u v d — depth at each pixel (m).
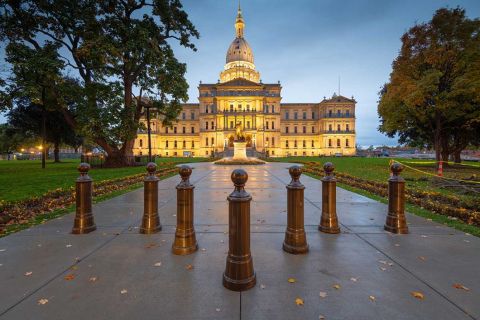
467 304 2.67
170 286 3.04
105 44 20.38
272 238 4.64
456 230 5.09
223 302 2.73
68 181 12.70
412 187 10.36
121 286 3.03
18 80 19.95
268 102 93.44
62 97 22.08
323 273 3.36
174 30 26.17
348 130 96.69
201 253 3.99
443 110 21.27
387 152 91.56
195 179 13.44
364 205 7.35
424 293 2.88
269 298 2.80
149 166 5.09
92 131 22.20
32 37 22.12
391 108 24.41
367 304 2.69
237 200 3.02
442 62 20.98
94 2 22.70
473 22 20.05
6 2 20.27
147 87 26.67
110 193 9.43
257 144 85.44
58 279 3.19
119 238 4.66
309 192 9.34
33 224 5.57
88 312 2.55
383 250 4.09
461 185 10.13
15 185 11.20
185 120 97.94
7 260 3.72
